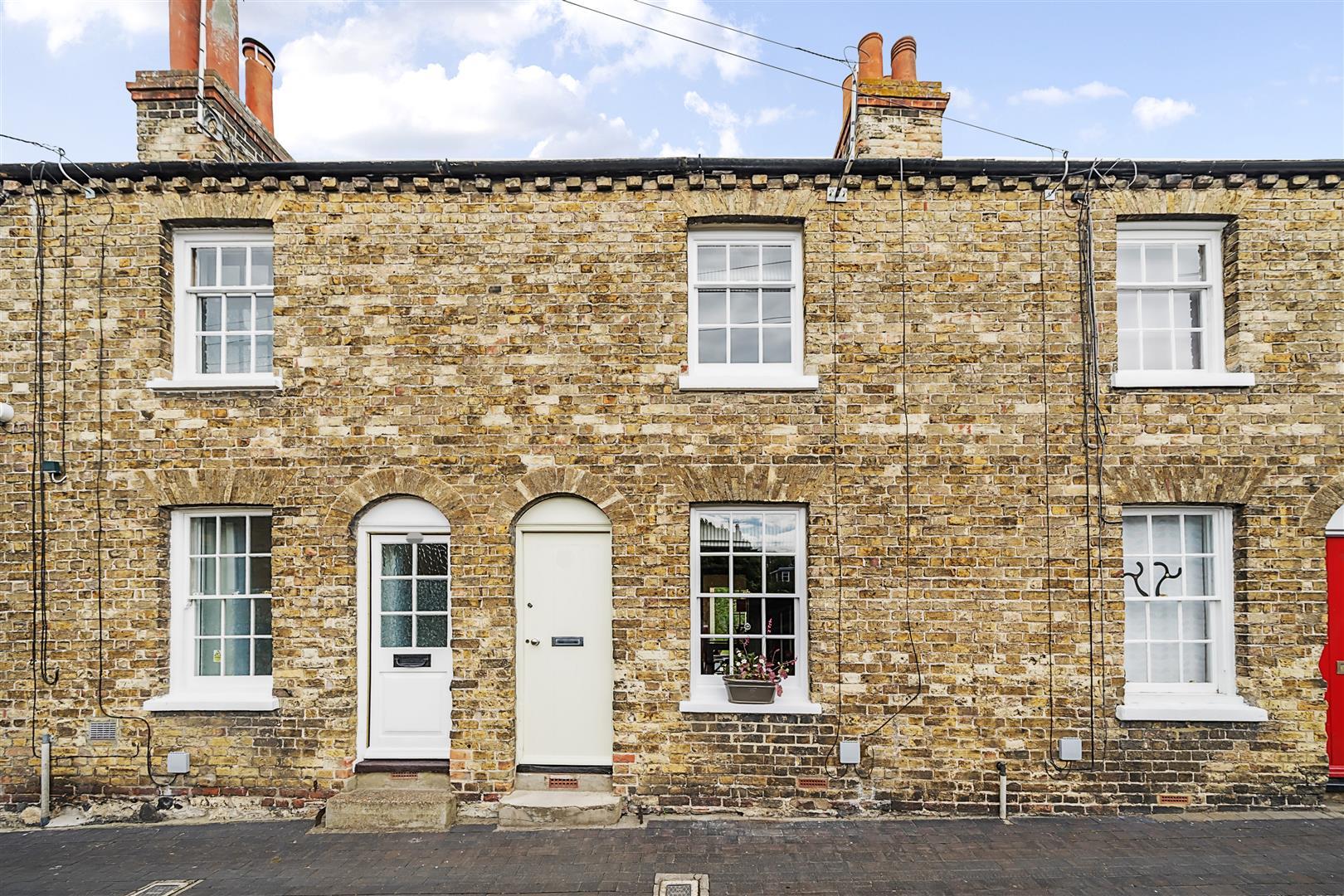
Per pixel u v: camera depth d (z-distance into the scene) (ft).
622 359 25.32
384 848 22.13
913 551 24.79
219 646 26.02
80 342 25.46
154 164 25.18
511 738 24.93
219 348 26.58
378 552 25.80
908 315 25.26
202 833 23.45
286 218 25.62
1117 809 24.14
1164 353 26.21
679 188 25.53
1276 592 24.52
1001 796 24.07
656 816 24.25
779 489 24.94
